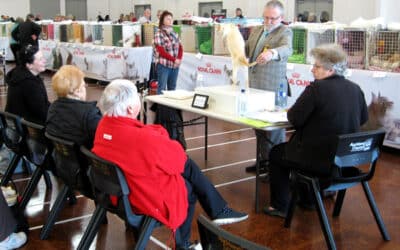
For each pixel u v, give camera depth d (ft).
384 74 14.84
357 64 15.90
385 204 10.91
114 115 7.16
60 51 33.91
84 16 66.74
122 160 7.00
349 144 8.20
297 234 9.39
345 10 36.45
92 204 10.87
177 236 8.02
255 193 11.04
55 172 9.40
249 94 10.76
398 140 14.85
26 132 9.64
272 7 11.87
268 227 9.70
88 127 8.23
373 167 8.79
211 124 19.17
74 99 8.56
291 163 9.05
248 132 17.85
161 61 18.79
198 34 21.71
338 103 8.63
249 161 14.17
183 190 7.38
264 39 12.14
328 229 8.45
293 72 17.22
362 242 9.07
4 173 11.51
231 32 11.50
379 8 30.50
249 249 4.13
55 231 9.51
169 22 18.79
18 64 11.34
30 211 10.46
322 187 8.62
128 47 25.88
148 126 7.52
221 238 4.36
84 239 7.96
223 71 20.13
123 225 9.80
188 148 15.60
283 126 9.59
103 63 28.58
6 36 42.27
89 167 7.66
